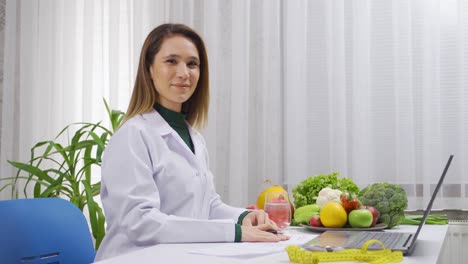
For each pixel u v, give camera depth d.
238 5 3.05
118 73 3.24
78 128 3.32
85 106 3.26
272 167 2.97
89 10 3.30
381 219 1.83
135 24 3.21
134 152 1.57
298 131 2.94
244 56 3.04
